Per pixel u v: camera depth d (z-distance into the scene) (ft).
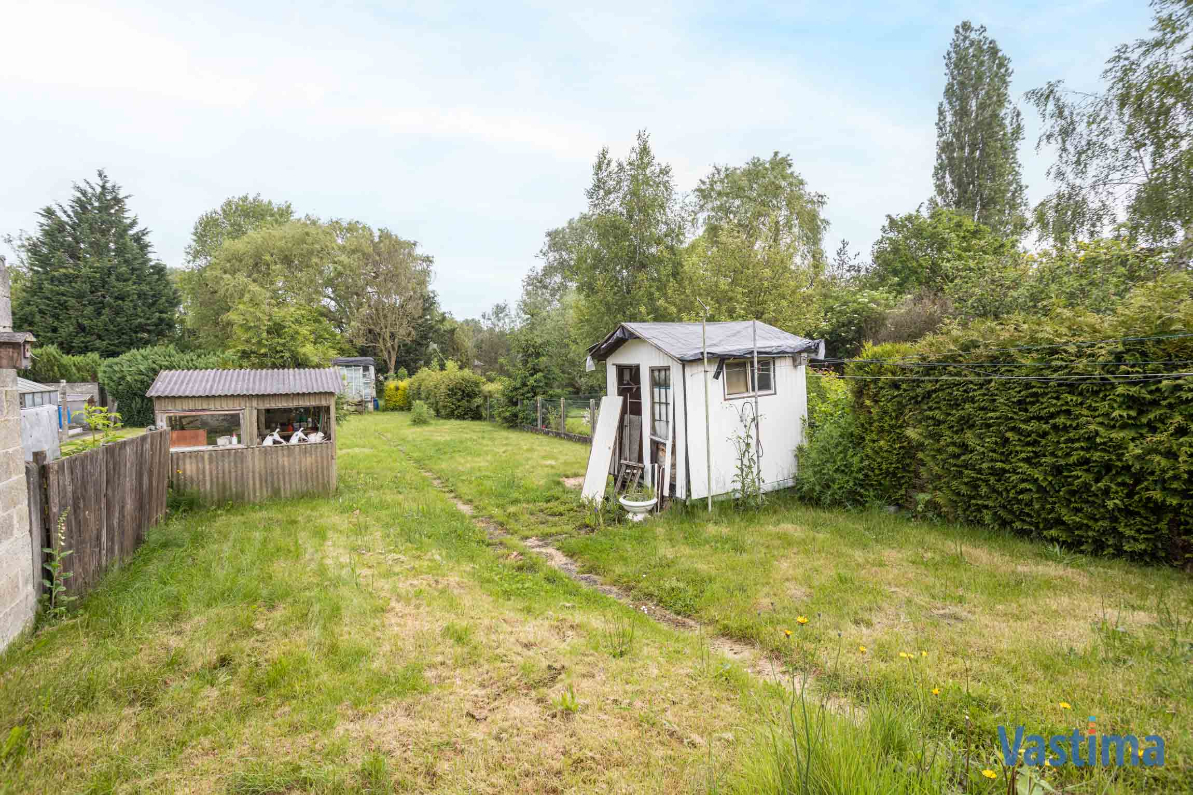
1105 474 20.53
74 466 17.04
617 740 10.65
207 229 150.20
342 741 10.48
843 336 71.87
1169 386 18.63
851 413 31.35
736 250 62.90
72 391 75.20
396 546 24.04
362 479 39.68
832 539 24.14
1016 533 23.63
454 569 21.50
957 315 50.47
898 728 9.62
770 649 14.89
